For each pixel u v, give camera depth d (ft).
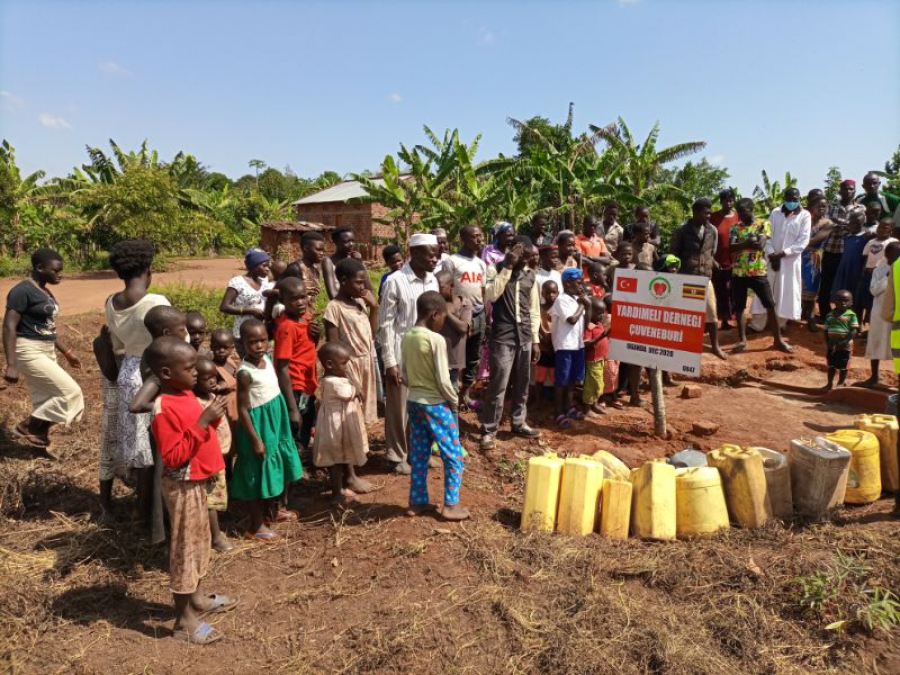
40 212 104.12
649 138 72.79
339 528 14.10
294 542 13.75
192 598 11.28
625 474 15.39
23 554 13.10
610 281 24.72
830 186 87.20
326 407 14.65
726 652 10.40
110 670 9.96
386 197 75.77
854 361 25.53
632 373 21.84
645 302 18.13
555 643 10.36
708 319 25.66
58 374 17.72
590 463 13.74
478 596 11.58
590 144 74.49
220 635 10.77
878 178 27.86
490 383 18.06
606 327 20.76
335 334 16.21
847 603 11.00
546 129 89.15
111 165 103.30
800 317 29.89
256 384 13.38
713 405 21.95
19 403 22.34
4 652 10.24
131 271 13.20
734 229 27.27
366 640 10.54
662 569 12.21
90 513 15.03
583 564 12.44
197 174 152.46
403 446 16.88
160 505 12.52
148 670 9.97
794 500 14.32
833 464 13.78
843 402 22.02
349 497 15.26
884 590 11.25
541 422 20.67
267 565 12.93
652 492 13.38
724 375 24.70
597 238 27.53
